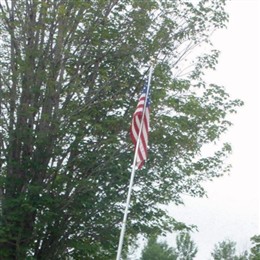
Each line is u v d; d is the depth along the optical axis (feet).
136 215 71.92
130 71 72.84
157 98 69.56
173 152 72.13
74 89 69.46
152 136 70.33
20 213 68.80
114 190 71.46
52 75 69.72
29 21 70.54
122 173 70.38
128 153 71.10
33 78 69.92
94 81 72.33
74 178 71.56
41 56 69.67
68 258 74.18
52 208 69.62
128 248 78.74
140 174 70.90
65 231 72.08
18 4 70.54
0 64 70.59
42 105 70.85
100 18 71.61
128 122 71.31
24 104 69.36
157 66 72.02
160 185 72.38
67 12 69.72
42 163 70.59
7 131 70.85
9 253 71.26
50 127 70.13
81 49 71.87
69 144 70.54
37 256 72.69
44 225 69.46
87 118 68.54
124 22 73.05
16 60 69.46
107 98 71.92
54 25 70.08
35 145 70.23
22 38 70.38
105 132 71.05
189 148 72.38
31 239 70.79
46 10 68.49
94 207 70.95
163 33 73.36
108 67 72.84
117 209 71.51
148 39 73.36
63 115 69.87
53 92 69.72
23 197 68.23
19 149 71.82
